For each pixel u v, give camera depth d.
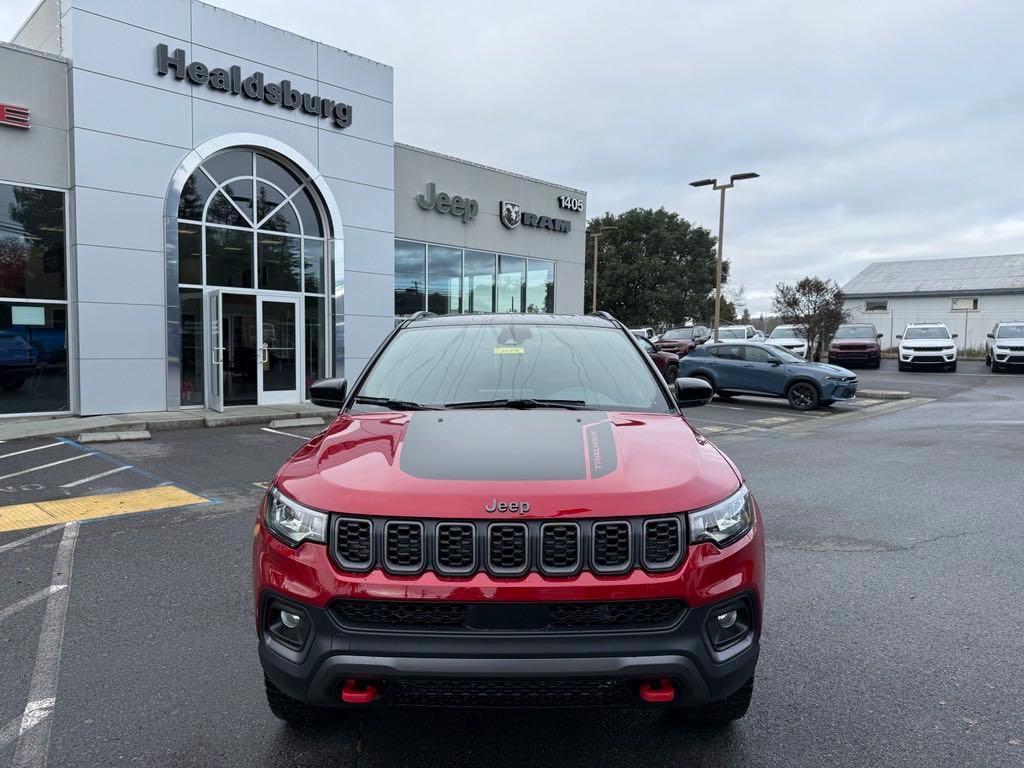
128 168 12.39
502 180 20.12
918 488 7.73
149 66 12.59
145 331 12.73
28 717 3.04
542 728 2.99
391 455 2.76
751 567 2.55
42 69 11.74
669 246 54.97
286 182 14.95
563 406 3.42
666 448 2.86
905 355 28.08
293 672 2.43
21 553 5.30
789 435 12.30
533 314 4.57
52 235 12.06
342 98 15.56
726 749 2.84
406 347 4.07
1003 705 3.18
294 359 15.20
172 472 8.34
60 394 12.29
